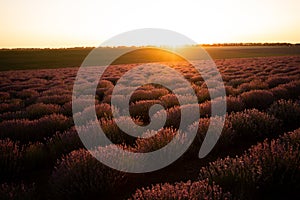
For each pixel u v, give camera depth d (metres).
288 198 3.43
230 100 8.45
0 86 20.52
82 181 3.89
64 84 18.78
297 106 7.01
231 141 5.54
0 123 7.09
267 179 3.51
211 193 3.08
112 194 3.93
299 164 3.62
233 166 3.74
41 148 5.25
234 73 21.70
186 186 3.26
